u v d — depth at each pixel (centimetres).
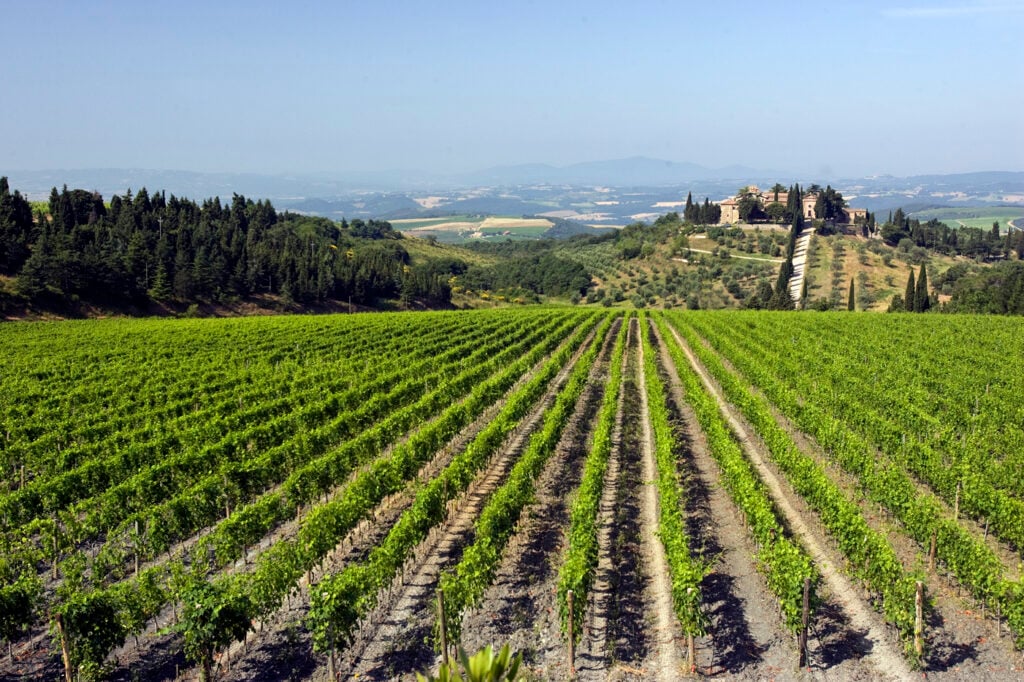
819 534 2155
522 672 1480
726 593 1809
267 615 1697
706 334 6256
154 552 2056
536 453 2617
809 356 4759
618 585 1838
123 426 3281
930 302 9581
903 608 1511
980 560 1662
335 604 1480
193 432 3017
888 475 2255
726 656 1534
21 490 2300
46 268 8175
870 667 1479
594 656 1538
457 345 6353
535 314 9306
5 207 10025
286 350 5719
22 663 1562
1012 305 8588
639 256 15762
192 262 9962
